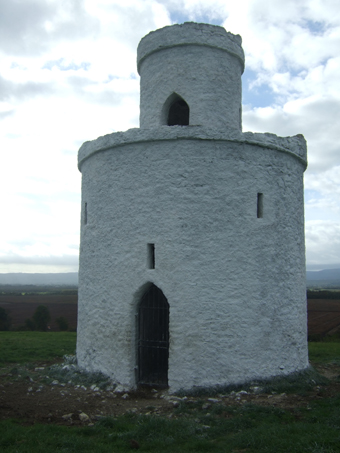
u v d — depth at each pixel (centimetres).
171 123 1284
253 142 984
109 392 924
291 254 1040
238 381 918
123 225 999
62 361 1291
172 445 640
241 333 932
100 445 627
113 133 1027
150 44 1132
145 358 1010
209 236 942
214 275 933
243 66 1218
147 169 982
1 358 1325
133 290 966
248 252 959
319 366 1234
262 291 964
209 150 964
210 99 1078
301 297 1073
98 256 1051
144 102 1155
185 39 1086
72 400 875
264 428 681
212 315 922
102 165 1061
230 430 695
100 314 1030
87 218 1120
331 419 723
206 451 613
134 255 975
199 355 912
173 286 929
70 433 682
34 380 1035
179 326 919
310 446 602
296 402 837
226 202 957
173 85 1091
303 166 1140
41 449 604
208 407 809
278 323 983
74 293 10712
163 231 951
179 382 909
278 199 1021
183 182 953
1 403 850
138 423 720
